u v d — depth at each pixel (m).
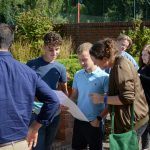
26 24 14.64
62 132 6.42
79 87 4.79
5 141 3.05
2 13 29.62
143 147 6.17
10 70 3.12
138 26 14.57
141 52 6.21
